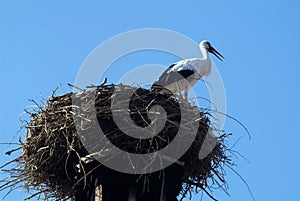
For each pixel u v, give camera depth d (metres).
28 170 14.76
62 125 14.34
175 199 13.79
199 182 14.70
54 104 15.02
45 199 15.29
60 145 14.34
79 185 14.12
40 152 14.62
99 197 13.60
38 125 14.86
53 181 15.00
